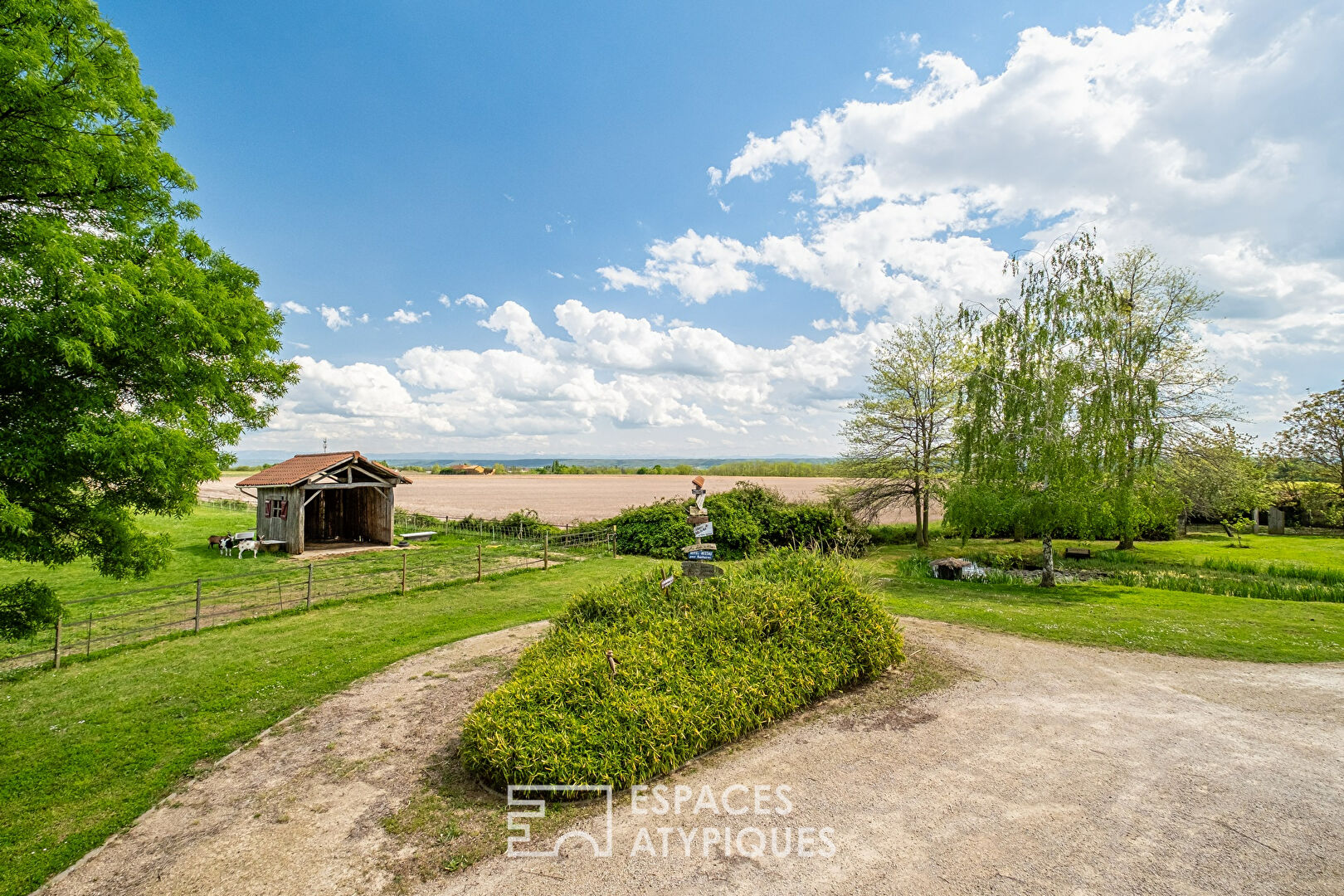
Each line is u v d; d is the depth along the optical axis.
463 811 5.60
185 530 28.41
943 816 5.24
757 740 6.89
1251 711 7.45
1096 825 5.02
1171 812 5.18
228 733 7.50
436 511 43.44
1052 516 16.83
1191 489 22.72
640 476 123.69
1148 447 17.75
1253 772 5.87
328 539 28.58
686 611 9.09
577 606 10.05
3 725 7.79
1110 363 19.36
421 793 5.94
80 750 7.09
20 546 6.41
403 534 28.23
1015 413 18.03
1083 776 5.86
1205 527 32.25
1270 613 12.95
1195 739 6.64
